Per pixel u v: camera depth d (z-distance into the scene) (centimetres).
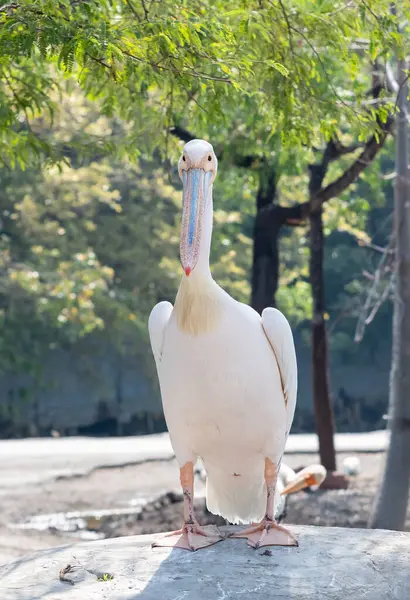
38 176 3186
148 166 3606
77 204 3378
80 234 3622
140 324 3681
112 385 4394
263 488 673
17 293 3309
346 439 2444
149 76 718
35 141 924
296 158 1367
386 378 5166
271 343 629
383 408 5178
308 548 621
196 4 779
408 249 1229
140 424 4603
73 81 1015
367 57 1097
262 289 1602
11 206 3447
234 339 595
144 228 3738
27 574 604
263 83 848
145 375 4262
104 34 619
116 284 3856
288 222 1576
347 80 1338
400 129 1211
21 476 1875
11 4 648
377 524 1195
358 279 4709
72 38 610
